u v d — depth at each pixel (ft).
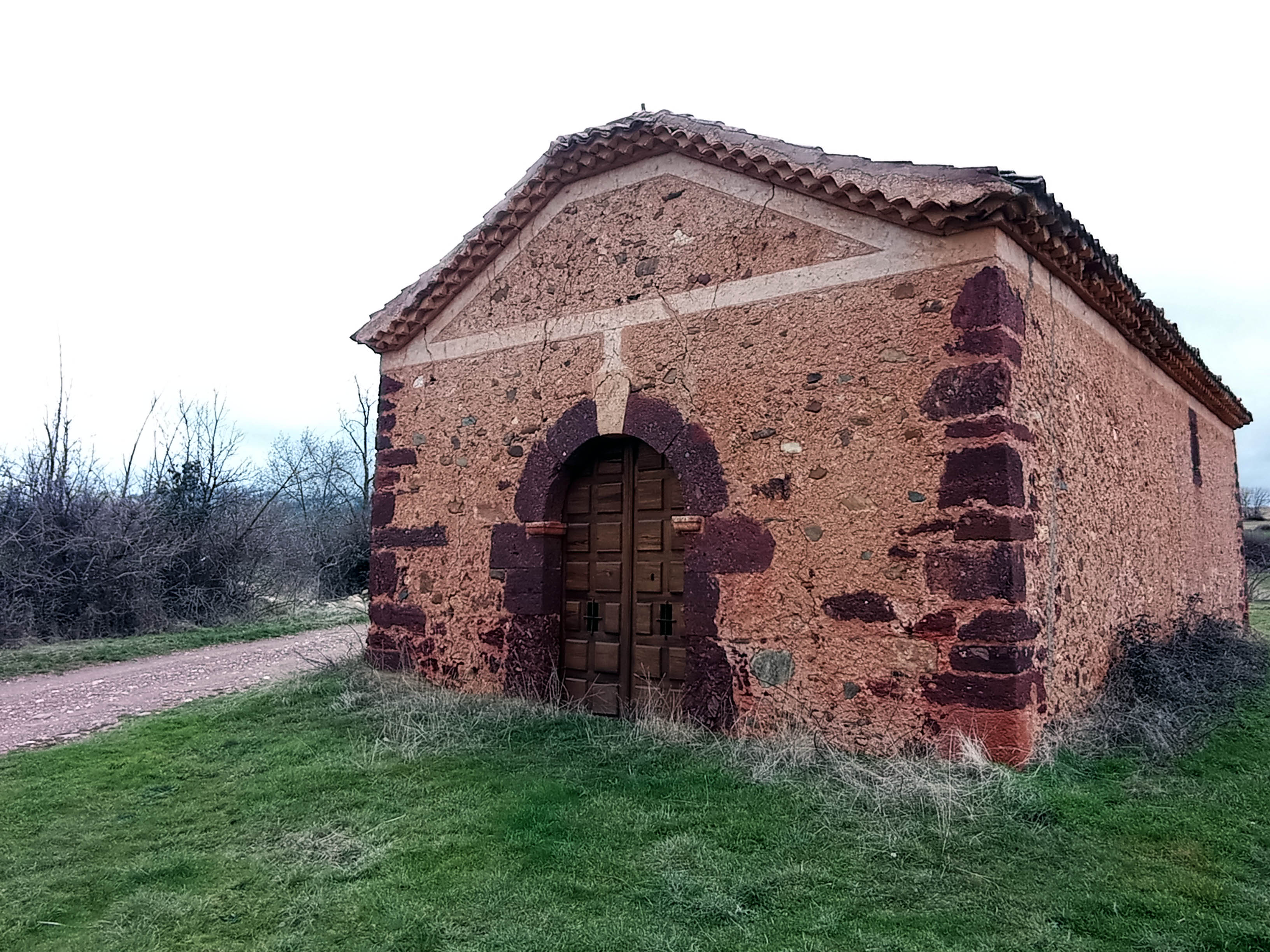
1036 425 16.65
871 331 17.07
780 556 17.80
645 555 21.04
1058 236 17.02
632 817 13.70
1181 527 27.76
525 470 22.79
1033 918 10.23
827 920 10.25
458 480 24.39
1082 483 18.94
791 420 17.98
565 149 22.15
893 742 15.88
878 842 12.31
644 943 9.87
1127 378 23.25
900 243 16.90
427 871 12.13
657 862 12.01
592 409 21.49
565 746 17.84
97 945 10.49
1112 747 16.29
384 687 23.32
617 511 21.72
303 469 96.58
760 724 17.67
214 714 22.24
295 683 25.03
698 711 18.56
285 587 58.49
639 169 21.45
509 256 24.06
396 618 25.41
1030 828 12.50
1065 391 18.42
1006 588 14.97
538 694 21.74
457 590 23.91
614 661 21.26
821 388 17.62
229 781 16.76
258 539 53.98
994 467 15.30
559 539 22.52
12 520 42.22
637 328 20.85
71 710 25.14
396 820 14.16
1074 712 17.19
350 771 16.70
